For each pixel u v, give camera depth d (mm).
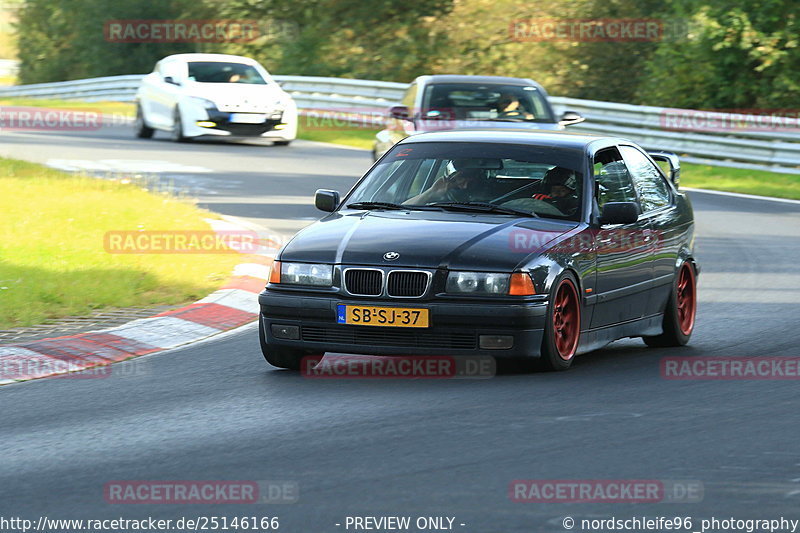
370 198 27250
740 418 21141
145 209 47062
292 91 104312
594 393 23109
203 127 76250
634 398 22703
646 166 30266
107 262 37406
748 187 67688
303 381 24656
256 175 63656
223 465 18188
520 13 122562
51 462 18562
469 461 18203
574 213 26219
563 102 85188
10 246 38312
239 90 78188
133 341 28828
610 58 116062
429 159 27734
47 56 152625
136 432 20469
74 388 24281
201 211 49375
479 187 26719
